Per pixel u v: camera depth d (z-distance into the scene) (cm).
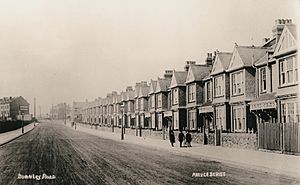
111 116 8644
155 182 1258
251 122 2975
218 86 3462
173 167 1647
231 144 2580
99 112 9931
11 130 6412
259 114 2808
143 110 6097
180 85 4369
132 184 1222
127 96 7162
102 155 2238
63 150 2612
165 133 3862
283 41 2489
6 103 8150
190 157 2077
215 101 3497
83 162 1862
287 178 1327
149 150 2608
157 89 5231
